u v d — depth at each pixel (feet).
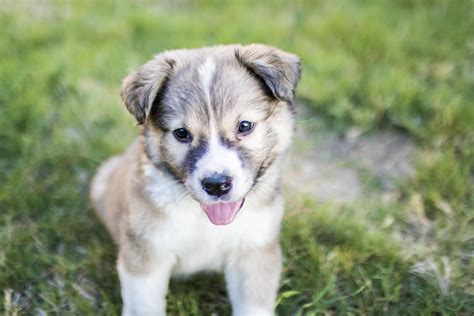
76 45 3.34
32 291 2.27
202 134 1.97
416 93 2.95
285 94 2.01
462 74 3.13
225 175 1.92
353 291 2.25
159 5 3.82
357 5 3.69
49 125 2.89
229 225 2.08
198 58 2.05
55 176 2.66
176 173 2.03
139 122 2.01
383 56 3.24
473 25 3.42
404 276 2.28
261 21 3.48
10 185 2.58
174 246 2.10
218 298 2.28
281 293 2.22
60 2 3.75
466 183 2.58
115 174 2.39
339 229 2.42
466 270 2.30
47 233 2.45
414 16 3.53
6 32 3.39
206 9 3.72
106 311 2.18
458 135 2.78
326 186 2.67
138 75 2.05
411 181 2.62
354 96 3.00
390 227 2.48
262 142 2.02
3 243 2.38
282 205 2.16
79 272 2.32
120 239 2.21
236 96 1.97
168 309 2.21
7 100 2.94
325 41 3.36
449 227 2.43
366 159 2.77
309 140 2.86
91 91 3.06
